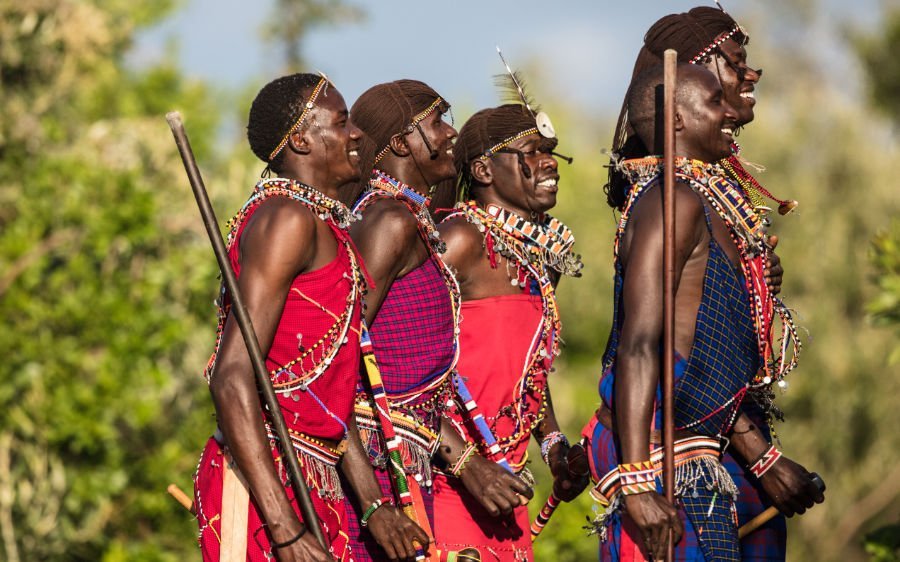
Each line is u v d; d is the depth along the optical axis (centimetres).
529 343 1584
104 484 4009
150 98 5356
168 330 4012
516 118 1627
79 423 3866
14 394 3944
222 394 1159
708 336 1315
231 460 1219
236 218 1258
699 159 1394
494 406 1561
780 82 8144
